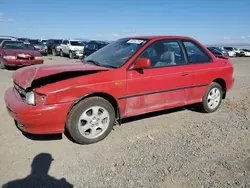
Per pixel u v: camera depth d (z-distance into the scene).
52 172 2.73
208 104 4.86
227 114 4.94
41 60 11.05
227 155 3.17
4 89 6.54
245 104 5.77
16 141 3.45
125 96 3.61
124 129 3.99
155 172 2.74
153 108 3.99
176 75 4.14
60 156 3.08
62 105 3.06
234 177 2.68
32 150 3.21
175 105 4.30
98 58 4.21
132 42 4.21
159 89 3.96
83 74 3.31
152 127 4.11
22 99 3.30
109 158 3.05
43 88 3.02
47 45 25.28
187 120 4.51
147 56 3.88
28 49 11.59
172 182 2.57
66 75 3.25
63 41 22.56
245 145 3.49
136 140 3.59
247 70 14.44
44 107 2.97
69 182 2.55
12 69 10.84
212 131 3.99
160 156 3.11
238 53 36.31
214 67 4.76
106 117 3.53
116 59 3.90
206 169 2.83
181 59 4.34
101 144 3.44
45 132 3.10
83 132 3.36
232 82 5.25
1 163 2.88
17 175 2.66
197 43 4.72
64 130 3.27
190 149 3.32
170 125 4.23
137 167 2.84
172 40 4.32
